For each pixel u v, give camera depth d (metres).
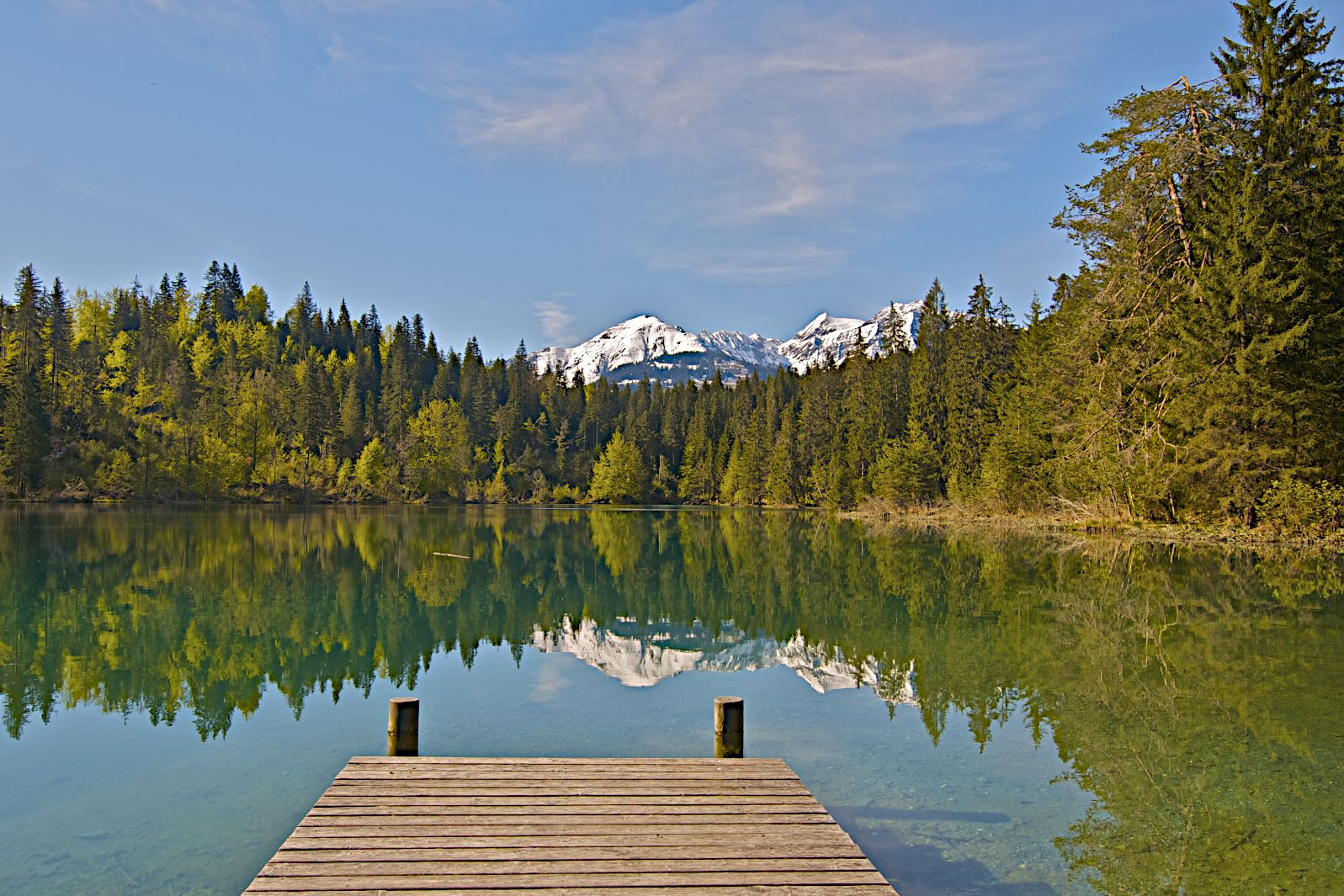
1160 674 12.56
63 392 72.31
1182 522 31.44
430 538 40.53
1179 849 6.85
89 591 21.64
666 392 134.12
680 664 13.80
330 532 43.16
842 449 73.19
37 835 7.36
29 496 64.19
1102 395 34.47
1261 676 12.41
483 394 109.06
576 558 31.25
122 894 6.29
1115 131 31.83
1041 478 43.28
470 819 6.28
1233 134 29.47
